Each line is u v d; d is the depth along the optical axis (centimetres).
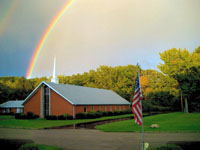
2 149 1277
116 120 3538
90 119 3812
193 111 5088
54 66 5025
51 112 4150
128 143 1473
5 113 5853
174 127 2161
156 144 1386
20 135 1933
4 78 8912
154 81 7262
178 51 4394
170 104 6056
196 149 1227
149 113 5150
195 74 4294
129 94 7769
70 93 4331
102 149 1287
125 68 8112
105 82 8238
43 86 4353
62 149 1295
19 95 8050
